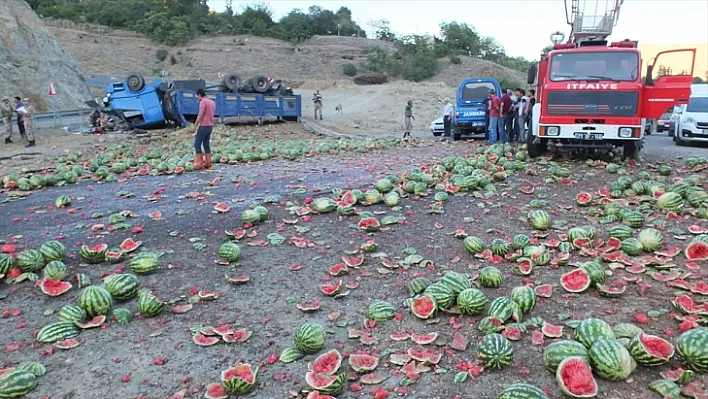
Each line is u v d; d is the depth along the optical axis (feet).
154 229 26.55
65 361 15.15
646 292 18.07
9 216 30.14
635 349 13.25
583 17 51.55
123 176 42.50
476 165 39.99
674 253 21.09
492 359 13.51
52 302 19.10
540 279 19.60
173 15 257.34
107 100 76.28
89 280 20.44
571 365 12.32
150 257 21.12
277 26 274.57
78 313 17.12
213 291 19.58
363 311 17.70
